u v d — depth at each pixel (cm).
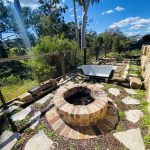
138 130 228
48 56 547
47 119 263
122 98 333
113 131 227
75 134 222
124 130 229
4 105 303
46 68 536
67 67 606
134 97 337
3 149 204
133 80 400
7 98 388
